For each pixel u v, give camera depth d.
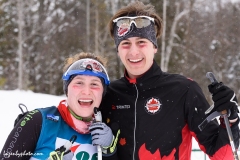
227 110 1.99
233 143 2.01
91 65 2.31
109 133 2.22
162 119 2.26
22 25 18.17
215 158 2.16
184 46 19.47
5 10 20.66
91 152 2.24
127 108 2.37
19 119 2.31
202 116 2.20
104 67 2.43
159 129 2.25
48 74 23.48
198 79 20.69
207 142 2.20
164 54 19.03
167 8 19.48
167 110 2.28
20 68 17.86
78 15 21.75
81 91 2.25
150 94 2.34
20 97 10.50
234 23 21.08
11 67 21.55
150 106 2.30
